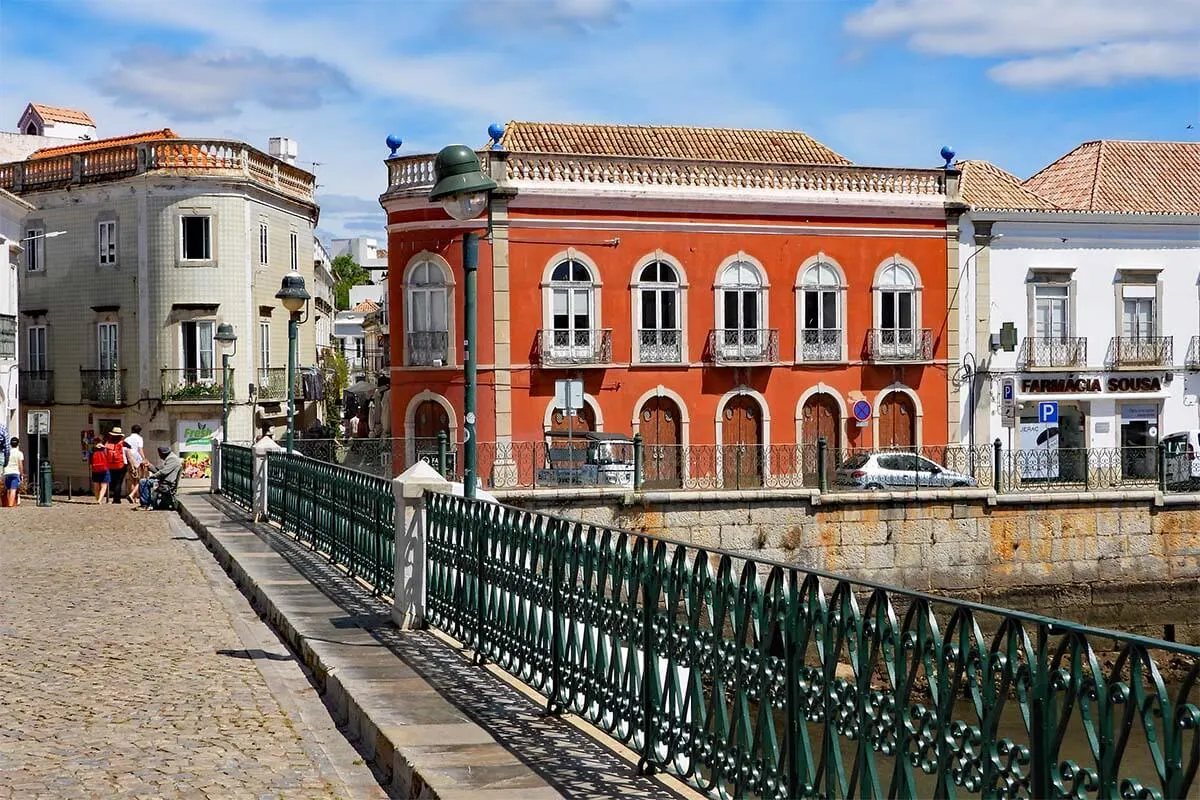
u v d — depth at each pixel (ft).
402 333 112.27
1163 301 126.00
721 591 19.52
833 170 118.21
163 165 136.98
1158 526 99.86
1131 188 129.70
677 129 127.54
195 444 136.98
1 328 123.85
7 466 103.91
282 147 186.39
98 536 73.92
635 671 22.84
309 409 157.07
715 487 97.71
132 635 39.60
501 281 109.60
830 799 16.35
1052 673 12.72
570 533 27.12
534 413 110.83
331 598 43.45
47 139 173.68
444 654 33.17
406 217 111.65
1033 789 12.93
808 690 16.99
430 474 38.27
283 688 32.19
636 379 113.09
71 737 26.91
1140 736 12.85
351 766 25.08
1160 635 99.40
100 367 140.87
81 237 141.59
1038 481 103.04
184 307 136.26
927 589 96.27
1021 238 122.62
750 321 116.16
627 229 112.47
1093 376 124.16
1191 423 126.93
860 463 100.99
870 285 118.93
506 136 118.73
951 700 14.16
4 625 41.27
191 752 25.85
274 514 73.87
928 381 120.78
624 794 20.47
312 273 164.35
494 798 20.21
